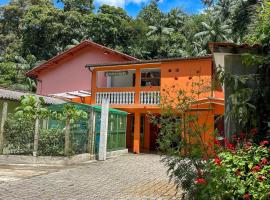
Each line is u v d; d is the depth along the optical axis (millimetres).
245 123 6898
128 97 20688
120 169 13336
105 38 38750
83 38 38719
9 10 46719
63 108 14961
